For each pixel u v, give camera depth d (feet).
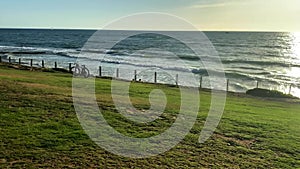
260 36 588.09
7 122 35.14
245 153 32.35
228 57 237.86
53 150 28.73
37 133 32.60
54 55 216.95
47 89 55.62
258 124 44.06
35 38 520.01
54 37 558.15
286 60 226.79
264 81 132.77
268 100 77.87
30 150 28.25
